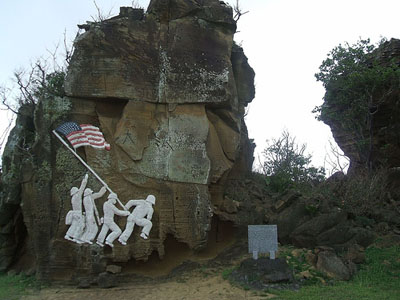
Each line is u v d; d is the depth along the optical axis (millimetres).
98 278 12648
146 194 13797
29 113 16781
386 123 21500
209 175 14312
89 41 14219
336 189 17391
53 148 13797
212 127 15289
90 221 13211
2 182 16328
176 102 14508
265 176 19547
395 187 19453
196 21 15328
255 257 12555
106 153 13836
